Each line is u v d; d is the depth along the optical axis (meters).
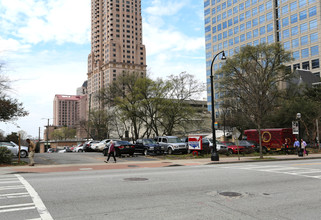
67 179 10.60
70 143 106.19
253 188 8.72
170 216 5.60
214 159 20.48
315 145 37.59
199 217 5.55
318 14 70.12
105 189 8.42
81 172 13.55
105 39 155.38
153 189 8.45
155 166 16.94
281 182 9.91
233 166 16.44
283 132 30.05
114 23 152.38
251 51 41.31
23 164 18.36
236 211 6.02
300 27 74.19
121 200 6.98
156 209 6.13
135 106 37.53
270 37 80.50
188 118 38.81
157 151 26.39
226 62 42.38
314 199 7.22
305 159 24.17
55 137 125.94
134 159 22.77
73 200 6.95
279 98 44.75
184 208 6.23
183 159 22.53
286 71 42.34
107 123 55.16
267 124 41.62
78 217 5.49
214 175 11.77
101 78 146.75
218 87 44.31
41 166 17.09
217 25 98.44
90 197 7.31
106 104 42.12
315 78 66.25
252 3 86.44
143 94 38.09
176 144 26.66
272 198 7.31
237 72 38.34
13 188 8.60
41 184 9.37
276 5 80.81
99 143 37.12
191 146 25.14
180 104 37.97
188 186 9.00
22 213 5.75
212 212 5.93
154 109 39.97
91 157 25.19
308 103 38.22
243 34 88.69
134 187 8.78
